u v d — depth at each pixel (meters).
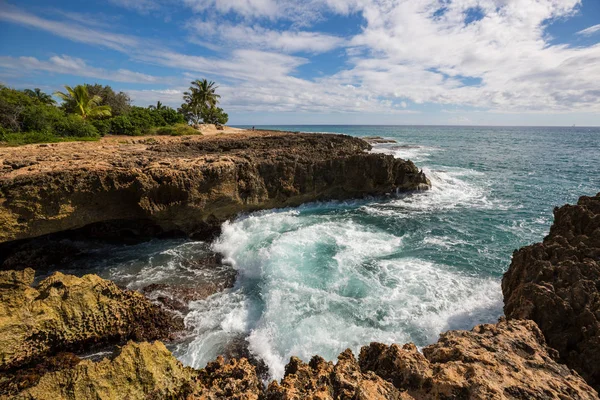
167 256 16.67
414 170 27.52
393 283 13.50
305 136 44.62
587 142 93.25
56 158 19.17
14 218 14.18
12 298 9.38
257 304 12.76
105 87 58.31
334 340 10.43
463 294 12.71
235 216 20.97
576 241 10.65
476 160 48.69
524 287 9.25
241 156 22.98
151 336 11.08
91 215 16.33
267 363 9.96
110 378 6.94
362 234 18.88
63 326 9.83
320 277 13.99
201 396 6.49
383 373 6.59
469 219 21.58
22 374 8.88
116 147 28.14
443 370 5.89
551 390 5.47
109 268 15.34
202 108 69.38
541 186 30.89
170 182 17.09
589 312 7.72
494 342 6.92
